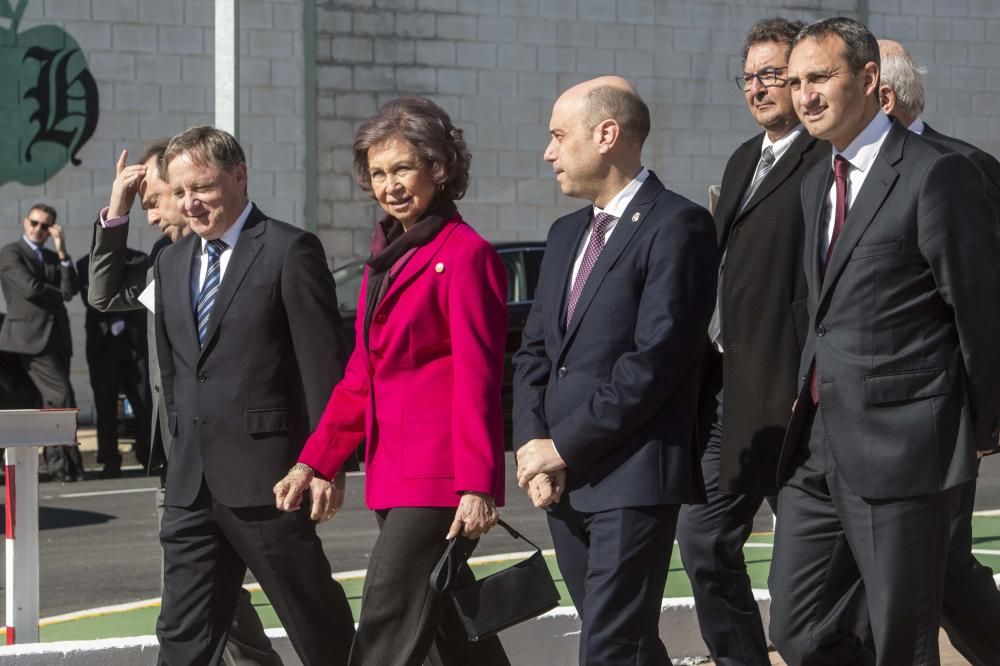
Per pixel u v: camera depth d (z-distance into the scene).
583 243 6.65
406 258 6.50
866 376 6.30
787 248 7.56
